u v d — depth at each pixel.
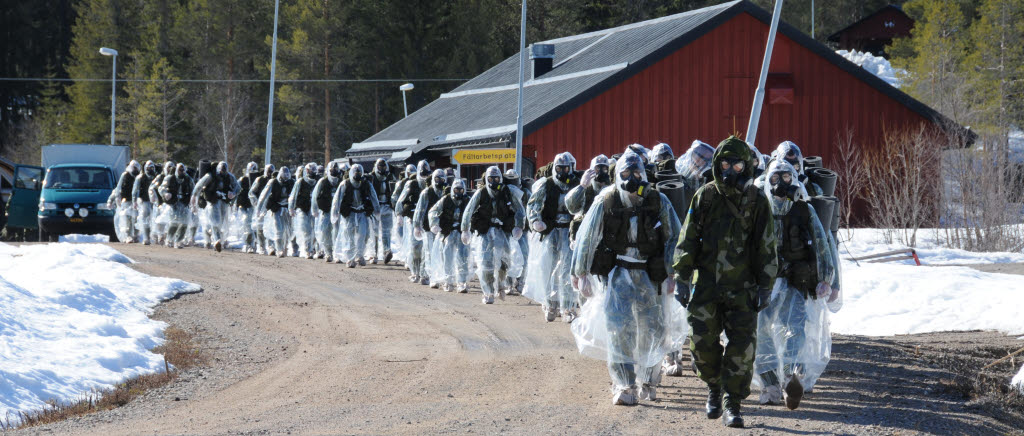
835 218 15.73
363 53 127.81
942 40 121.75
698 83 64.25
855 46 147.25
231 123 123.75
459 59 128.75
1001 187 56.84
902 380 16.69
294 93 120.12
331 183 40.81
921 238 55.84
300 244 42.88
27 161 133.88
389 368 18.52
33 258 30.16
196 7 131.88
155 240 48.66
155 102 123.94
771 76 65.19
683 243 13.52
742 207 13.27
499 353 19.95
